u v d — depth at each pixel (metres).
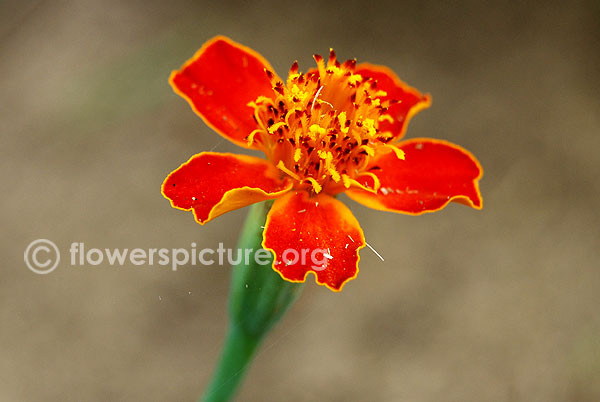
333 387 0.33
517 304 0.36
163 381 0.33
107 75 0.36
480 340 0.35
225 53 0.25
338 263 0.23
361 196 0.24
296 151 0.24
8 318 0.34
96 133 0.39
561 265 0.38
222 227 0.38
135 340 0.34
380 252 0.38
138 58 0.36
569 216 0.40
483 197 0.40
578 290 0.37
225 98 0.25
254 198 0.23
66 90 0.37
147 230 0.37
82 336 0.34
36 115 0.39
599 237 0.39
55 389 0.32
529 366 0.34
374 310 0.36
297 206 0.24
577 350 0.35
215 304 0.35
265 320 0.24
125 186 0.38
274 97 0.25
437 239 0.38
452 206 0.40
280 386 0.33
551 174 0.41
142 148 0.40
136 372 0.33
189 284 0.35
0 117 0.39
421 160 0.25
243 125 0.24
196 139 0.40
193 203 0.23
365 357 0.34
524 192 0.41
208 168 0.24
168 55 0.36
